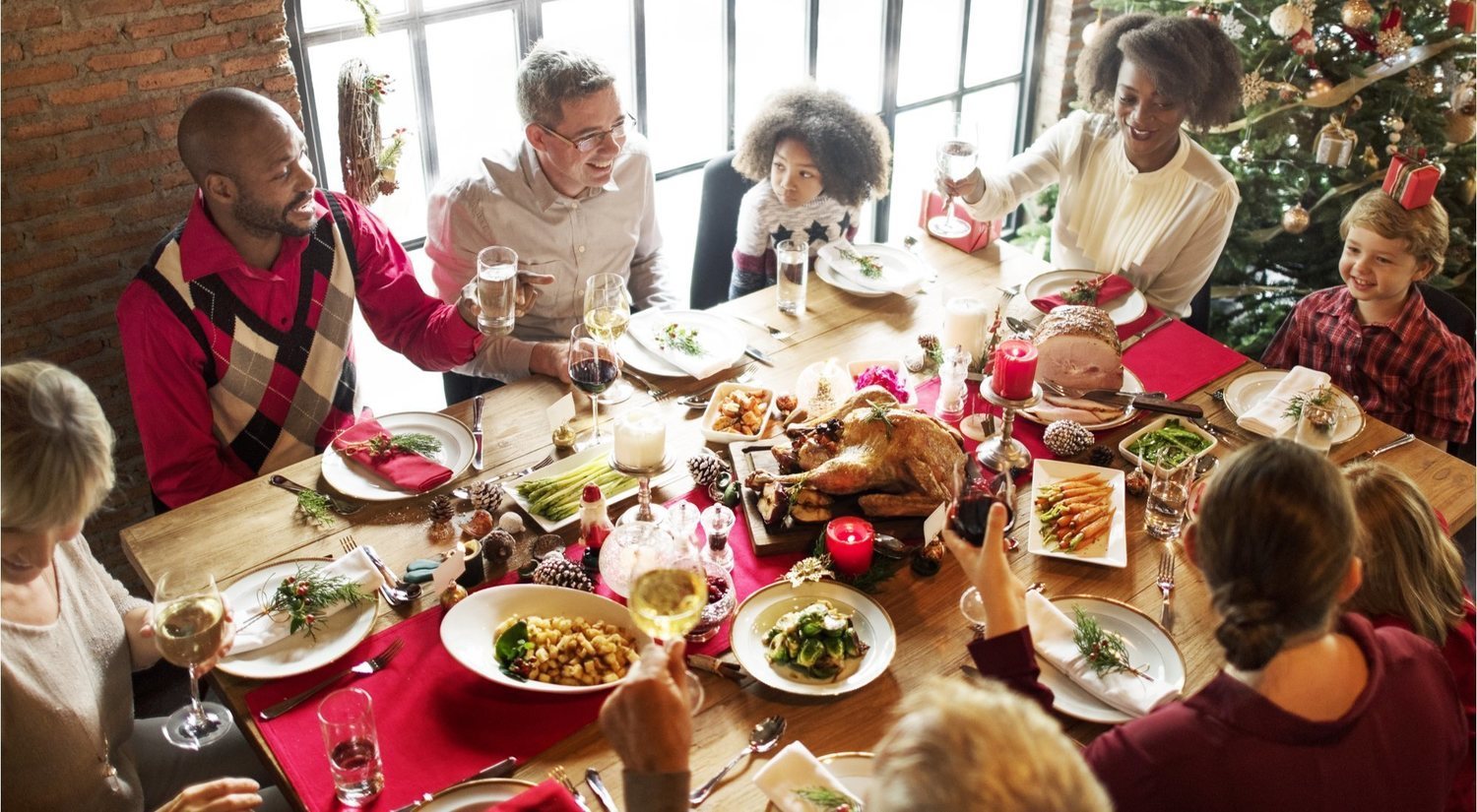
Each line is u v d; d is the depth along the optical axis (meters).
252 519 2.14
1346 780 1.27
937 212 3.30
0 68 2.61
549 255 3.06
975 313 2.52
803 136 3.08
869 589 1.96
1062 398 2.42
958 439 2.11
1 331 2.85
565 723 1.70
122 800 1.84
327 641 1.85
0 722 1.62
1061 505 2.12
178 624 1.64
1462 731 1.45
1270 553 1.24
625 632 1.82
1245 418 2.40
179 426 2.51
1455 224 3.80
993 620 1.50
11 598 1.65
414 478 2.20
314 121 3.28
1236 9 3.79
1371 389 2.75
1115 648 1.79
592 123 2.80
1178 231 3.16
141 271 2.48
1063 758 0.91
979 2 4.47
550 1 3.53
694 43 3.91
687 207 4.21
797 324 2.80
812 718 1.72
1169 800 1.28
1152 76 2.99
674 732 1.15
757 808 1.57
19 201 2.75
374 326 2.84
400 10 3.29
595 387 2.21
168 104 2.86
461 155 3.62
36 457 1.55
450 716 1.71
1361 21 3.44
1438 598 1.69
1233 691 1.29
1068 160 3.38
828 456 2.14
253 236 2.53
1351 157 3.80
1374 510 1.68
